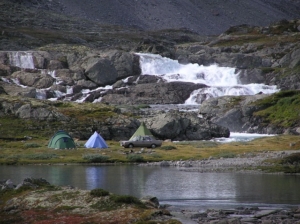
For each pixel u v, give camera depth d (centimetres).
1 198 7538
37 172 10969
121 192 8725
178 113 18275
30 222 6494
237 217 6969
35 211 6875
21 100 17588
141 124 15262
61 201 7131
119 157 13112
